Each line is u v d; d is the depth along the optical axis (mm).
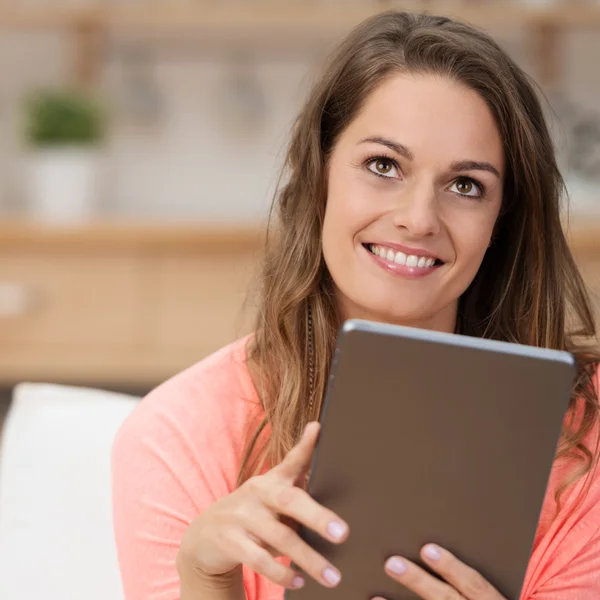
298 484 1347
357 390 1221
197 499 1828
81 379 5273
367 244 1767
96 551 2031
